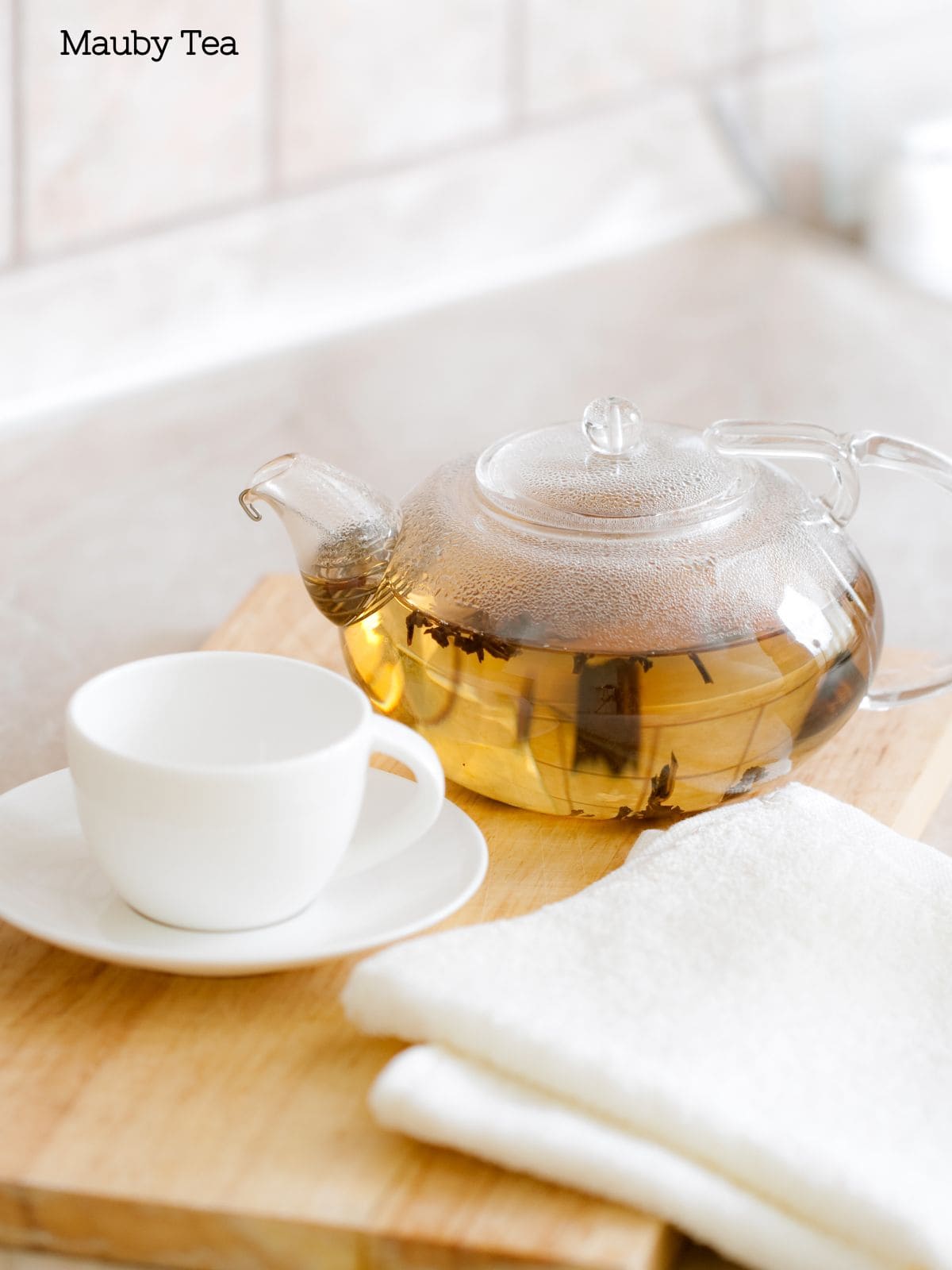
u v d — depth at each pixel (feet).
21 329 4.69
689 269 6.46
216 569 4.09
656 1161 2.50
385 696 3.03
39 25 4.47
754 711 2.91
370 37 5.40
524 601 2.90
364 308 5.77
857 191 6.79
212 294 5.23
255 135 5.20
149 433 4.72
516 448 3.06
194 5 4.85
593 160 6.40
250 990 2.77
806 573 2.98
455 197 5.94
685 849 2.81
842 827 2.86
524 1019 2.57
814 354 5.67
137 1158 2.56
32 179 4.60
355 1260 2.51
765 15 6.70
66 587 3.99
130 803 2.68
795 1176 2.48
